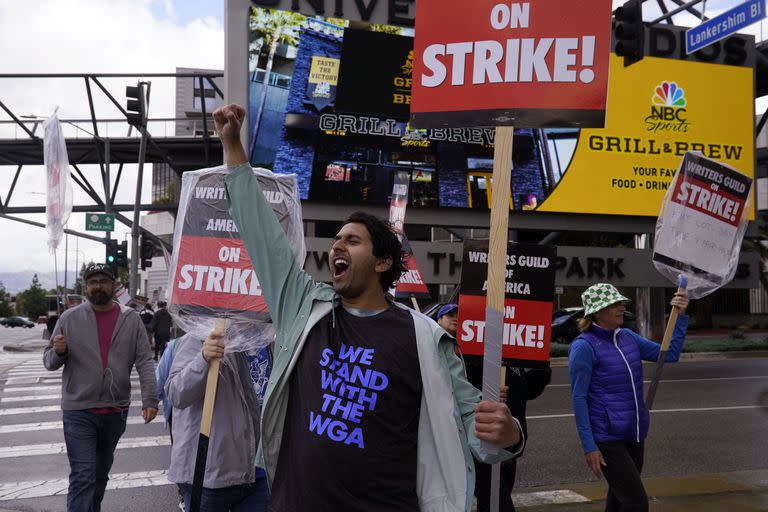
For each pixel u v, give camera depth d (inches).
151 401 187.3
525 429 165.5
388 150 638.5
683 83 716.0
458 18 102.3
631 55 432.1
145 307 790.5
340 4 630.5
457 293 220.8
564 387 501.0
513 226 677.9
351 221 89.7
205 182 143.2
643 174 699.4
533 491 239.6
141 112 717.3
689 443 316.2
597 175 687.7
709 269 185.5
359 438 78.7
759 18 382.6
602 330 161.0
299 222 146.8
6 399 474.3
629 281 716.0
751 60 740.7
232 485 131.8
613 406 154.6
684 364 674.8
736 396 453.7
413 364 82.3
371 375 81.0
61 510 222.5
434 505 80.6
